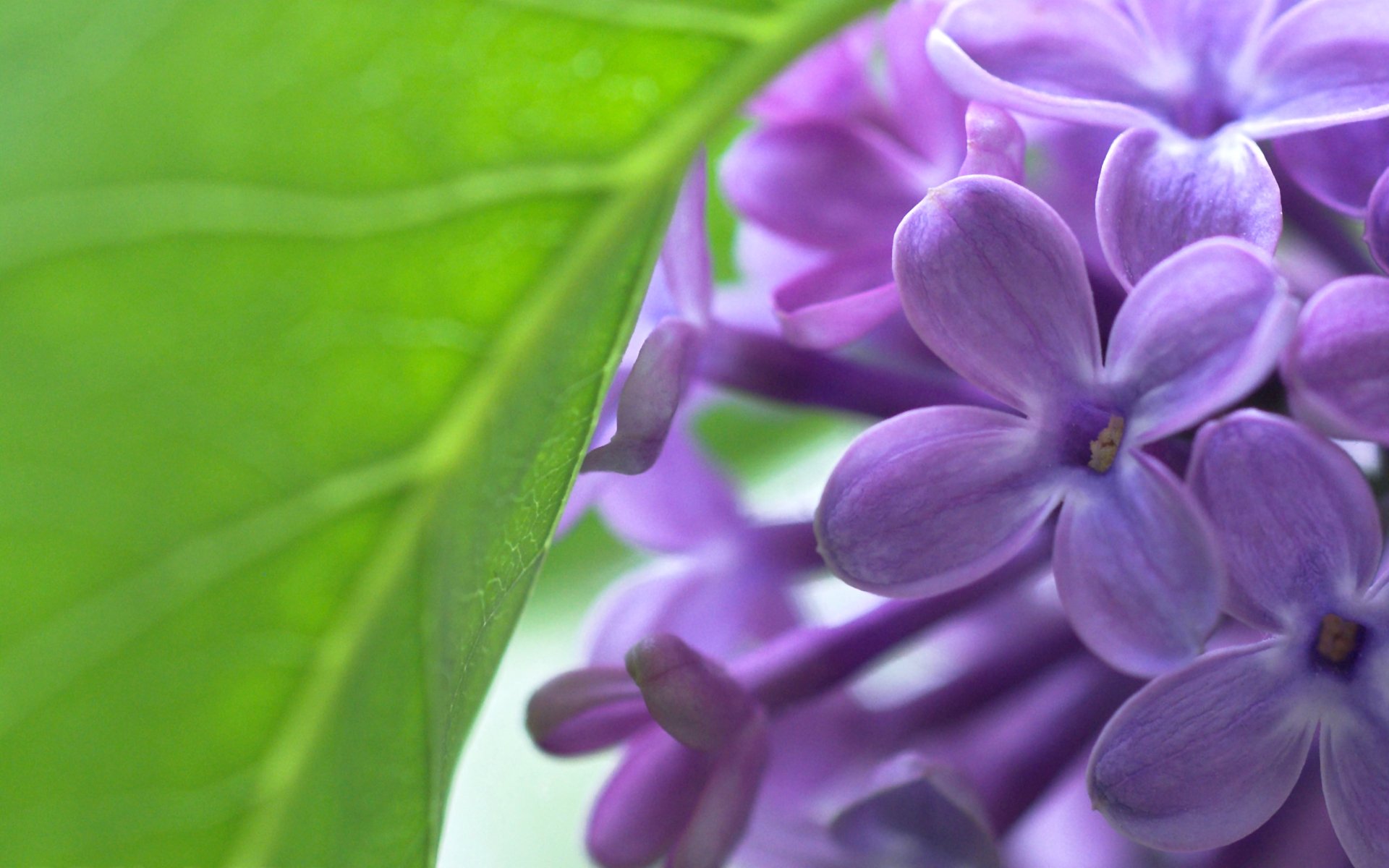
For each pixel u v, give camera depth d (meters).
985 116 0.13
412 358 0.12
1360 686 0.12
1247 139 0.12
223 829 0.12
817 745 0.15
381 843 0.12
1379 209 0.12
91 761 0.12
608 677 0.13
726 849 0.13
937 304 0.12
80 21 0.11
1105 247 0.12
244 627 0.12
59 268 0.11
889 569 0.12
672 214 0.12
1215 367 0.12
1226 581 0.12
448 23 0.12
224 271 0.12
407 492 0.12
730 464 0.19
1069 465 0.12
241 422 0.12
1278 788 0.12
